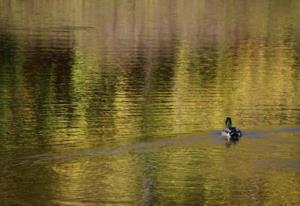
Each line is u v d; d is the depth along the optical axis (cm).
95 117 8700
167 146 7156
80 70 12719
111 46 16062
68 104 9594
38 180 6372
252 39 17762
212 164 6619
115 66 13200
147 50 15462
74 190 6172
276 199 6031
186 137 7494
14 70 12794
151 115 8750
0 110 9162
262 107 9450
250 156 6794
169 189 6169
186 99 9856
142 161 6756
